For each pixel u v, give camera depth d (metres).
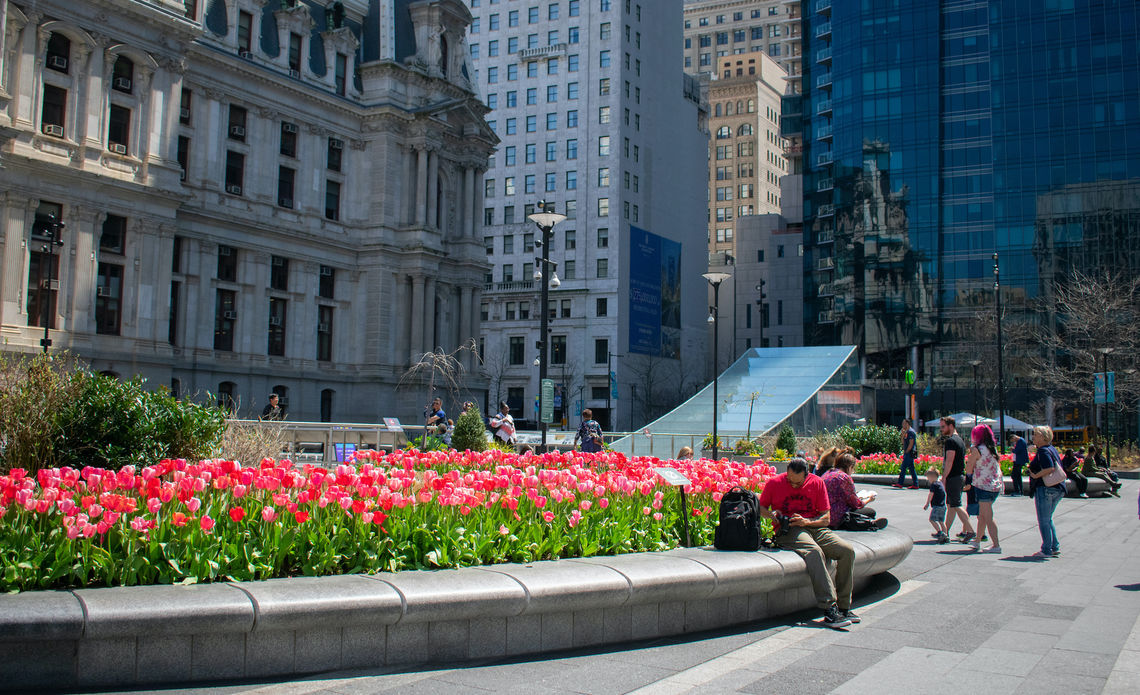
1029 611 11.80
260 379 55.31
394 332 62.06
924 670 8.80
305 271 58.44
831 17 96.88
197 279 51.72
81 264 43.12
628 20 100.38
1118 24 84.69
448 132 65.94
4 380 16.89
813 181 108.62
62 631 7.04
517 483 12.66
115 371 44.53
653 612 10.03
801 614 11.63
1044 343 77.50
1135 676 8.65
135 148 45.88
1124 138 83.88
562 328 97.69
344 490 10.04
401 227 62.59
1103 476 33.66
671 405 96.88
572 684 8.05
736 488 12.00
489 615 8.76
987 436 17.56
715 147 159.12
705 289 116.50
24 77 40.75
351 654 8.19
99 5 43.41
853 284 91.56
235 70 53.41
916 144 89.81
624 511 12.06
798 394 44.94
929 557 16.62
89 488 9.71
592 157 98.44
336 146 61.03
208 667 7.62
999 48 87.81
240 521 9.20
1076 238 84.44
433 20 65.00
